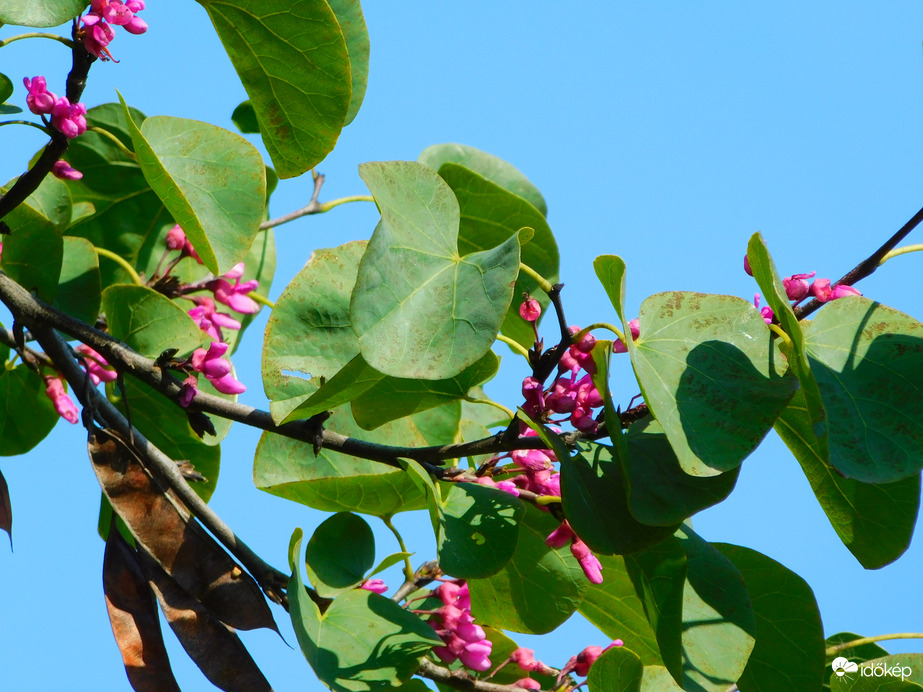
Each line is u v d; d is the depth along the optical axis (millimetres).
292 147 2717
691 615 2646
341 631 2654
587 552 2670
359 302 2604
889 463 2598
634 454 2635
